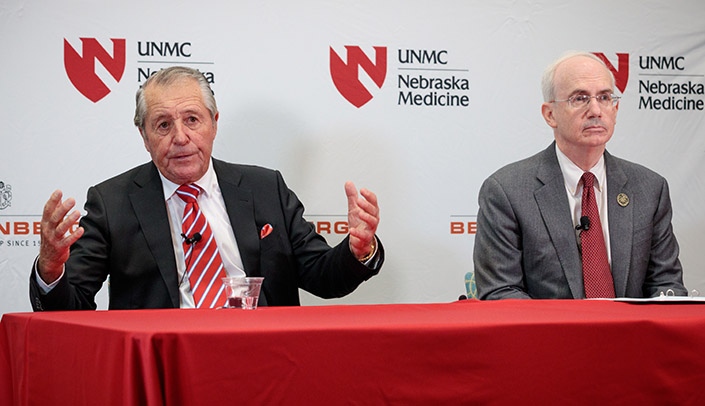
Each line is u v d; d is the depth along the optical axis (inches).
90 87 130.6
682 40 141.9
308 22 134.8
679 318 61.2
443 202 137.9
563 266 111.3
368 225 91.1
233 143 133.5
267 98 134.0
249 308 79.2
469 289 138.6
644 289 117.0
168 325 58.1
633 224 113.6
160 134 107.3
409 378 56.9
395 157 136.9
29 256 129.0
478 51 138.6
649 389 60.4
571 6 140.4
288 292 111.4
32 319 68.7
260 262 109.6
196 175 108.1
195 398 53.9
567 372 59.1
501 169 120.3
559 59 118.3
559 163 117.8
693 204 141.4
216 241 108.7
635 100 141.6
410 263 137.3
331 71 135.4
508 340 58.3
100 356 57.7
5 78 128.4
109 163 131.3
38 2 129.2
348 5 135.6
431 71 137.6
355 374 56.2
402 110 136.9
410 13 137.1
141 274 105.0
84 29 130.3
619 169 117.3
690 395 61.0
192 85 108.8
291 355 55.4
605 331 59.7
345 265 99.1
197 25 132.5
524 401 58.5
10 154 128.4
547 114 119.6
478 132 138.8
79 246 105.6
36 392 67.9
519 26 139.5
